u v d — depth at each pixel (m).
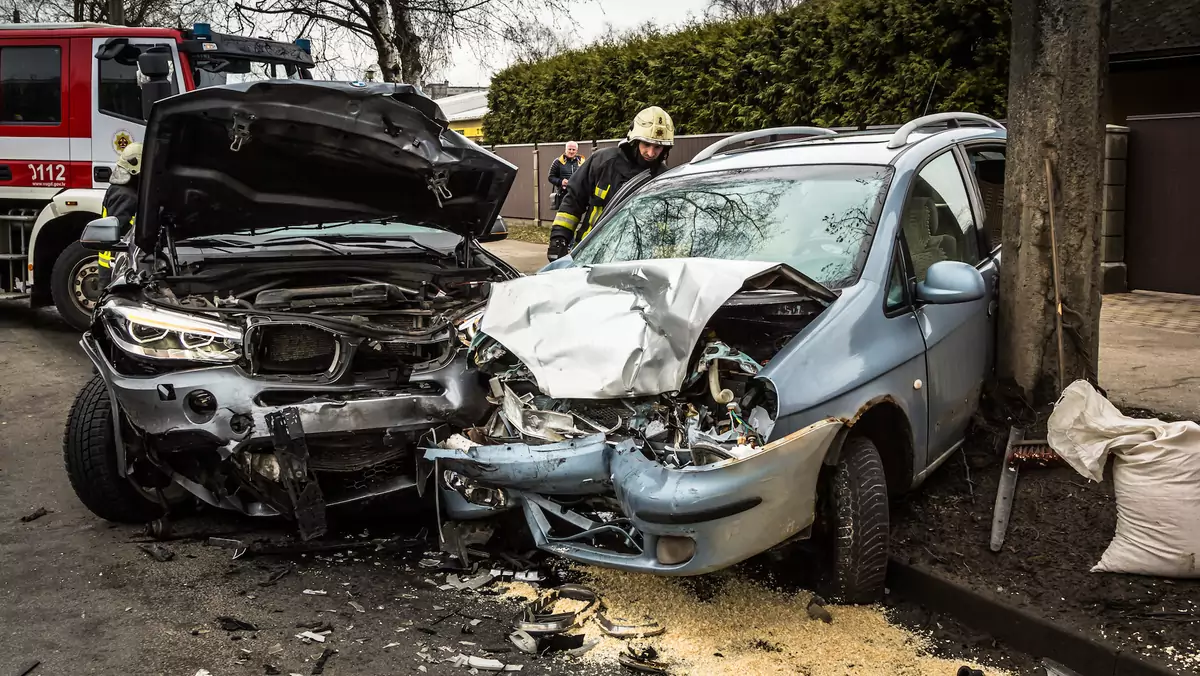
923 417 3.93
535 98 20.59
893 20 11.42
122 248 5.66
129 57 9.16
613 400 3.55
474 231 5.53
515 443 3.63
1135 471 3.45
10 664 3.26
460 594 3.83
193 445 4.03
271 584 3.93
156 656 3.33
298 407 4.04
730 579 3.84
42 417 6.61
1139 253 10.22
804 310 3.71
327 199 5.18
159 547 4.32
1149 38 10.96
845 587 3.57
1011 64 4.62
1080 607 3.36
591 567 4.00
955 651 3.37
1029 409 4.57
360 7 16.50
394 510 4.73
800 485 3.26
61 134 9.27
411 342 4.44
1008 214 4.65
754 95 13.97
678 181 5.01
